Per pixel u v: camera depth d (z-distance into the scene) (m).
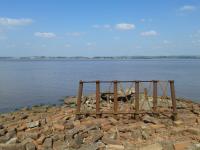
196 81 61.75
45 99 36.84
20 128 13.66
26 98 38.16
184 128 12.54
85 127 12.79
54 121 15.09
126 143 10.93
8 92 45.22
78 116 15.27
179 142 10.49
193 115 15.80
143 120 14.24
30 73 97.44
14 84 59.50
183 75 79.94
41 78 75.06
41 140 11.40
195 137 11.31
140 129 12.44
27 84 59.38
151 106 16.91
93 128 12.67
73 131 12.13
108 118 14.69
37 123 14.12
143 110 15.38
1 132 12.92
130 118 15.14
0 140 12.10
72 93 43.34
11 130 13.12
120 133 12.13
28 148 10.59
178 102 19.66
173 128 12.73
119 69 122.06
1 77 78.81
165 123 13.73
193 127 12.77
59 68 142.62
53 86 54.66
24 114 20.56
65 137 11.70
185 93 41.41
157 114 15.20
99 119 14.52
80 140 11.09
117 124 13.77
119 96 20.19
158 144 10.16
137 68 131.75
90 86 53.09
